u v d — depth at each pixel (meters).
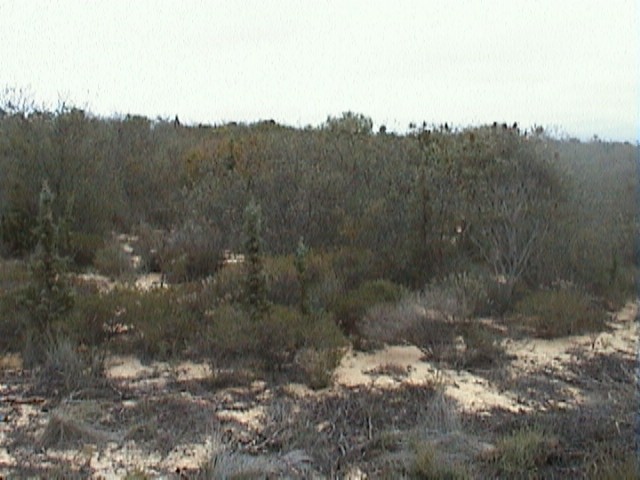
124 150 11.59
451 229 7.90
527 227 7.52
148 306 6.05
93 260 7.77
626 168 11.33
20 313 5.71
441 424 4.33
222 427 4.35
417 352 5.82
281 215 8.31
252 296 5.92
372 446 4.11
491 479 3.72
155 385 5.01
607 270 7.33
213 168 10.71
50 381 4.95
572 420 4.47
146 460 3.93
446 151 9.94
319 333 5.58
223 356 5.43
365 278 7.03
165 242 8.06
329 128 14.14
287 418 4.48
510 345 5.99
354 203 8.55
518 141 10.57
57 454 3.97
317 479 3.75
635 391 4.97
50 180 8.57
